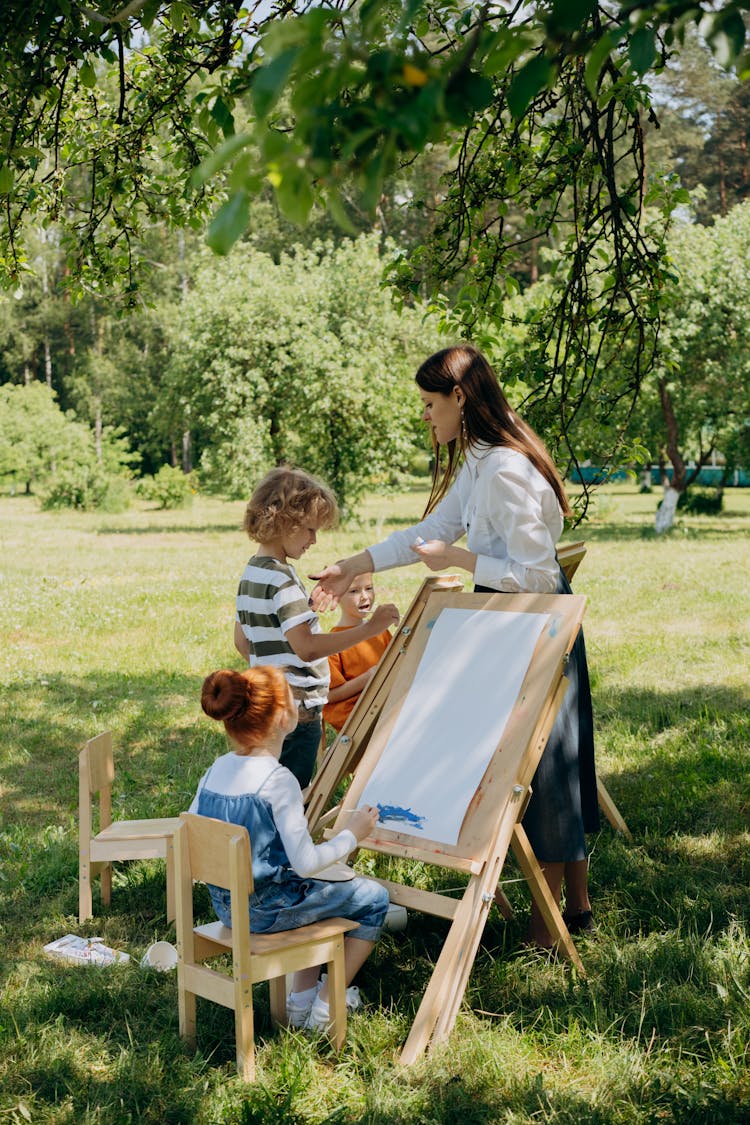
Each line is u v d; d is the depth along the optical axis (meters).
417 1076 3.19
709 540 22.27
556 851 3.86
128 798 6.27
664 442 24.78
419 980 3.87
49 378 58.94
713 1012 3.44
